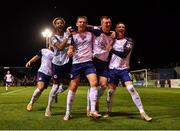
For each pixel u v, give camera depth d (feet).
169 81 153.58
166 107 37.68
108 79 28.07
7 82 100.01
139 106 26.58
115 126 23.32
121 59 27.55
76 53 26.78
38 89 33.12
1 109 34.73
